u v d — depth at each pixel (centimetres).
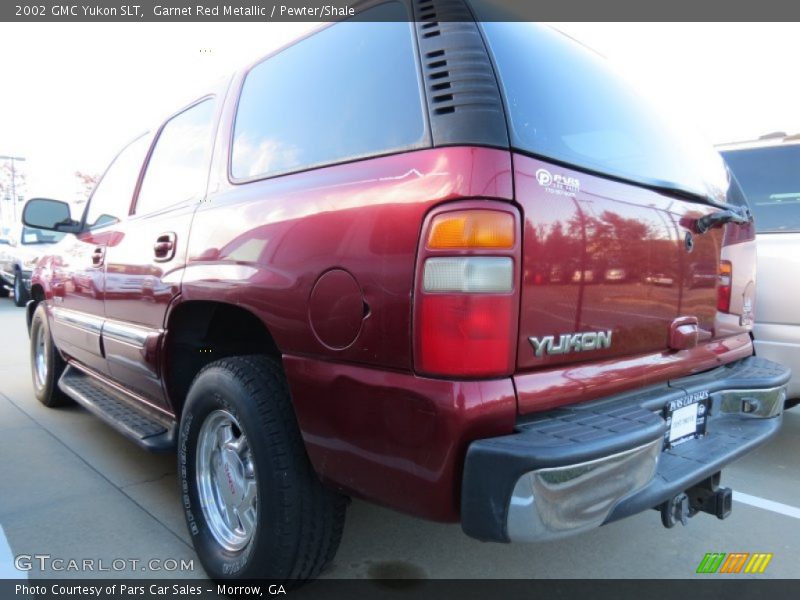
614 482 169
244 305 218
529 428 170
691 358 237
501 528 155
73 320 398
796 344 358
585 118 213
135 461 375
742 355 278
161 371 278
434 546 277
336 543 217
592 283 186
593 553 275
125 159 378
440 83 175
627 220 199
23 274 1263
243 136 252
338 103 207
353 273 179
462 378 159
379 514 308
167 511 307
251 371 222
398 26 193
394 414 169
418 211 165
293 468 206
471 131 165
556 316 176
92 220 400
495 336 160
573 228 179
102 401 374
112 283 332
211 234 242
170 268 266
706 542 287
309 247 194
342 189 189
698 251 237
